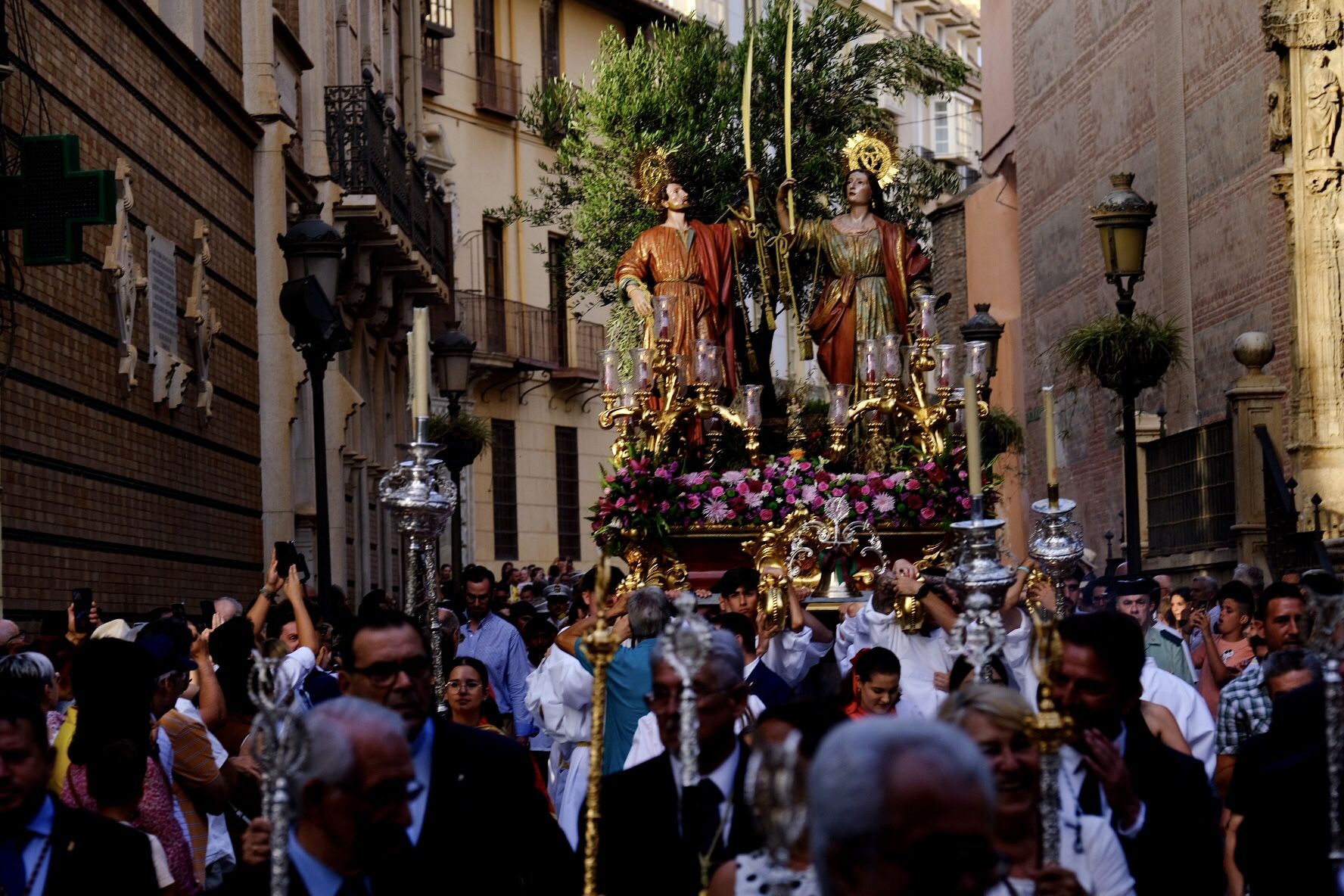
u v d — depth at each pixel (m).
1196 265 24.88
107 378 15.01
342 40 27.50
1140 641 5.68
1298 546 17.91
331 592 14.38
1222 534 19.56
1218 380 24.08
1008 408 38.00
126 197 15.49
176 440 17.34
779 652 10.59
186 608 17.50
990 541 6.78
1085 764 5.54
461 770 5.55
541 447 43.09
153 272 16.59
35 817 5.29
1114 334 16.05
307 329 13.70
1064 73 31.23
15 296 12.70
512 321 41.44
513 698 13.69
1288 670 7.45
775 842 3.57
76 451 14.12
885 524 13.96
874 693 7.93
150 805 6.80
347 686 5.59
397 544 32.59
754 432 14.66
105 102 15.25
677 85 33.25
